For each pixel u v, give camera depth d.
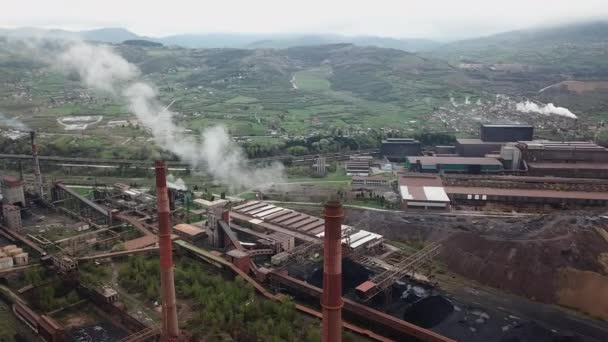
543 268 131.75
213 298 116.69
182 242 152.88
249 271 136.75
